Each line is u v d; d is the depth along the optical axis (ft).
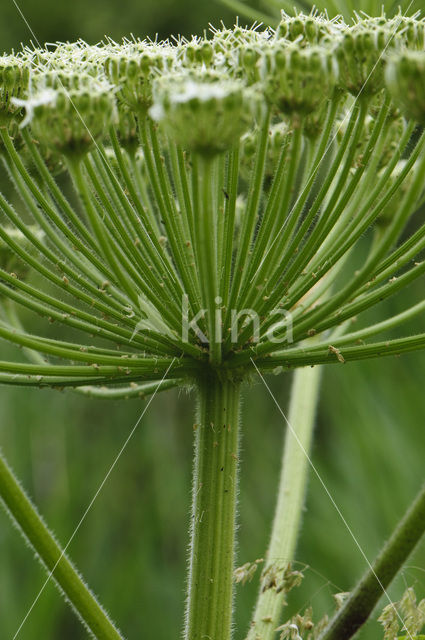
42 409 4.41
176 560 4.33
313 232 3.06
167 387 3.23
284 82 2.97
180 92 2.85
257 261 3.08
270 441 4.59
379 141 3.16
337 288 4.24
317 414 4.37
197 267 3.11
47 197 3.27
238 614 4.25
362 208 3.08
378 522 4.16
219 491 3.15
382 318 4.33
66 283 3.11
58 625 4.27
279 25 3.12
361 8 3.39
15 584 4.19
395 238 2.92
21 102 2.94
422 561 3.96
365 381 4.22
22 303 3.11
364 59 3.01
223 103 2.84
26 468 4.33
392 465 4.17
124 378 3.12
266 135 3.03
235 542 3.16
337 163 3.06
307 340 3.38
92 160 3.20
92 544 4.32
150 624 4.24
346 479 4.19
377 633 3.96
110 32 5.87
